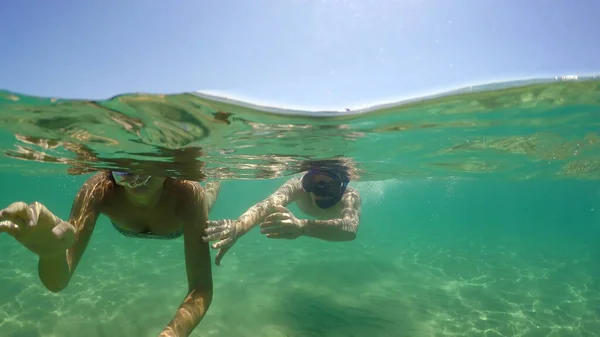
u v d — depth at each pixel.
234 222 1.23
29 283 2.40
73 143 1.55
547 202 15.62
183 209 1.08
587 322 2.24
